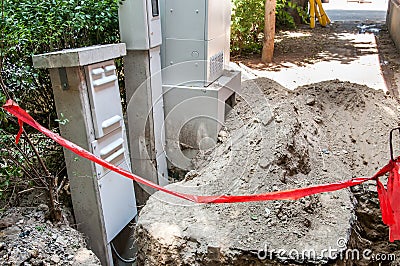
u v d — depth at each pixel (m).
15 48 2.61
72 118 2.52
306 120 3.49
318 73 5.74
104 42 3.26
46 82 3.04
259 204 2.46
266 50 6.36
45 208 2.75
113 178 2.82
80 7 2.88
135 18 2.96
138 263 2.53
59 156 3.05
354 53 6.93
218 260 2.17
